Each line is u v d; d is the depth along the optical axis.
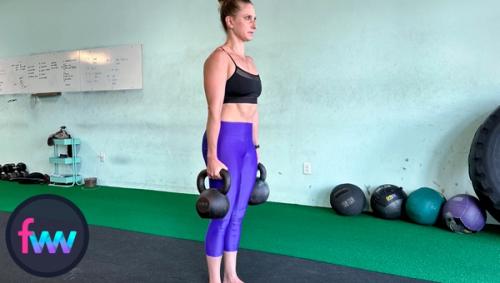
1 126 6.06
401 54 3.57
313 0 3.90
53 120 5.65
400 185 3.65
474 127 3.34
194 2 4.57
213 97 1.76
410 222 3.39
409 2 3.51
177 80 4.74
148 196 4.58
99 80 5.20
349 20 3.76
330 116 3.90
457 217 3.03
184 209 3.93
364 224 3.33
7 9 5.83
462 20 3.33
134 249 2.70
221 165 1.75
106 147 5.28
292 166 4.11
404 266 2.37
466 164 3.39
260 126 4.21
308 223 3.37
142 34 4.91
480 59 3.29
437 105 3.46
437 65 3.44
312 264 2.40
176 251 2.66
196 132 4.67
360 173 3.81
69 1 5.36
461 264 2.39
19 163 5.88
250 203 2.10
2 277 2.20
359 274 2.24
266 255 2.56
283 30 4.05
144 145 5.01
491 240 2.88
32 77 5.69
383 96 3.66
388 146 3.68
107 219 3.51
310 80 3.97
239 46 1.89
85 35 5.29
